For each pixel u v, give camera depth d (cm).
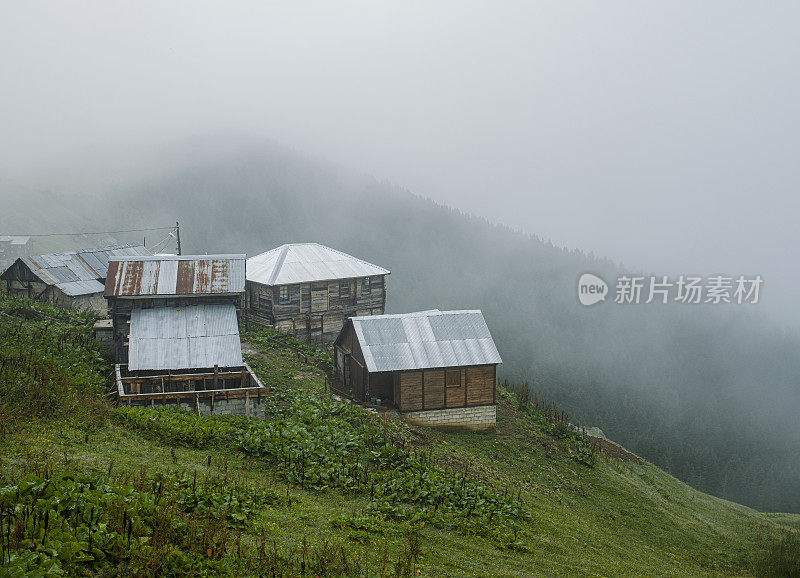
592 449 3903
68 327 3856
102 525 1254
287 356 4566
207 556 1330
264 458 2388
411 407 3722
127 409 2534
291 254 5884
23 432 1953
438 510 2212
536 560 1980
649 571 2262
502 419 4059
